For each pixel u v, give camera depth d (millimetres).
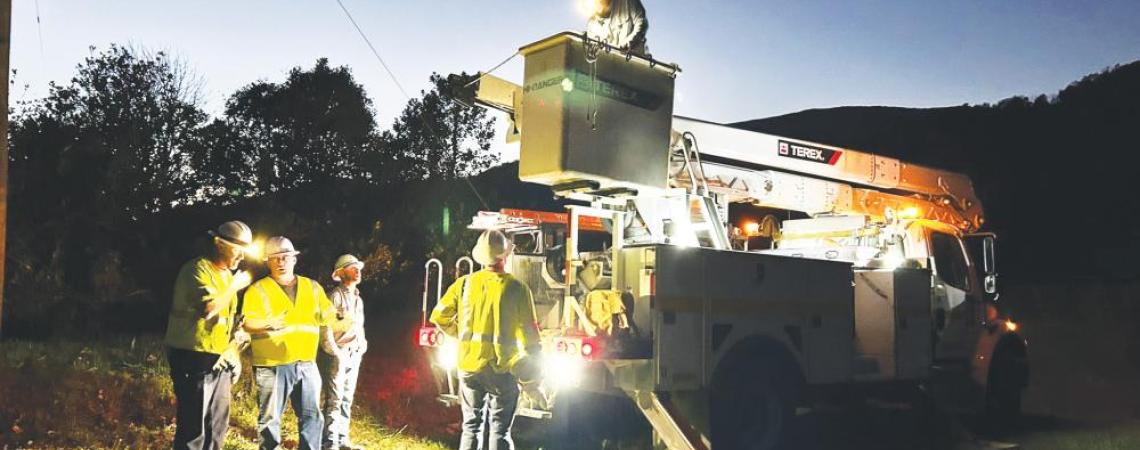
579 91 6703
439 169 23734
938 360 9875
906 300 9133
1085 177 48250
